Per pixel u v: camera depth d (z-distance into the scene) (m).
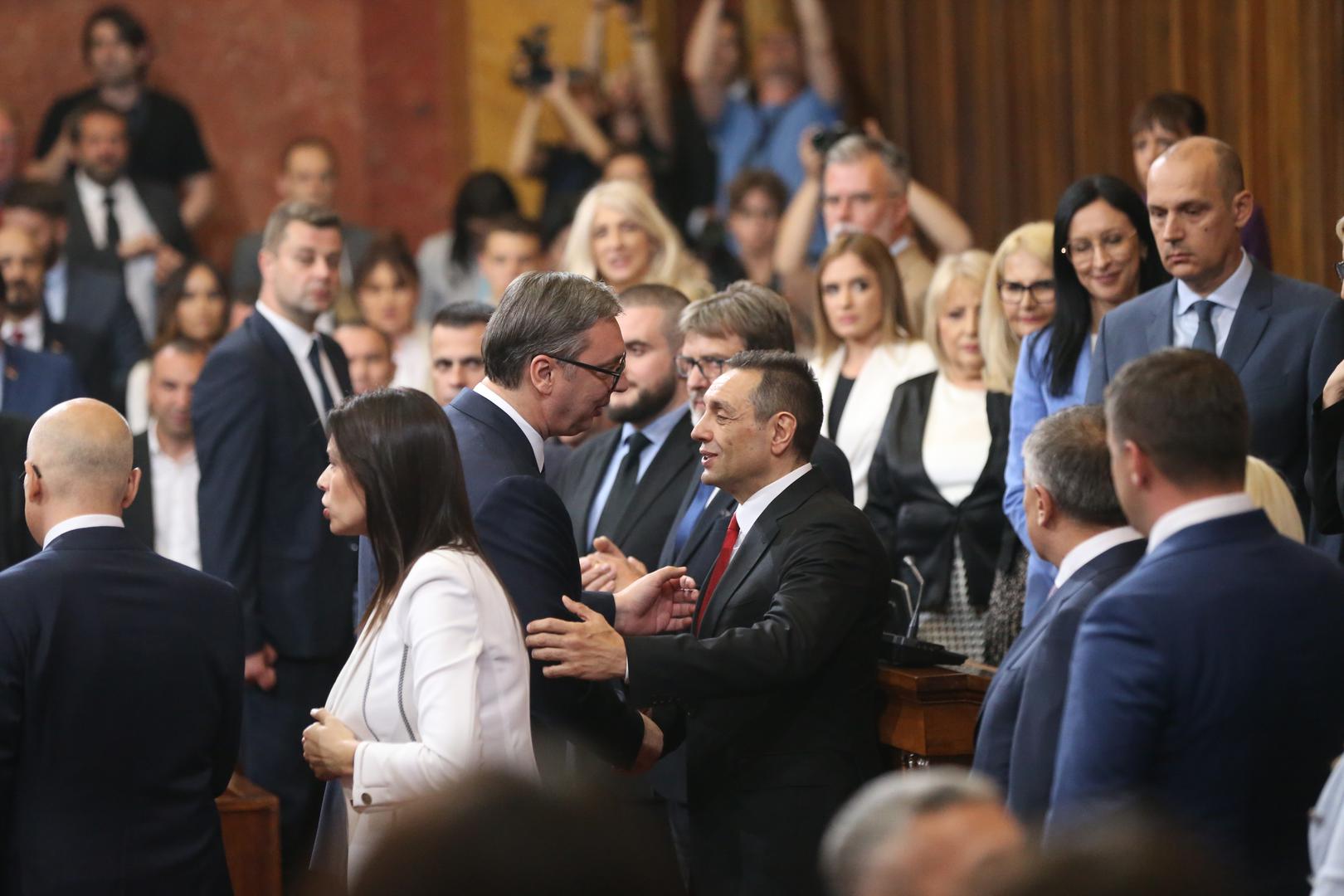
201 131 30.38
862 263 17.22
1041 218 25.36
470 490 10.56
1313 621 8.03
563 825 4.02
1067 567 9.35
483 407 10.94
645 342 14.63
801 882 11.26
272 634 16.52
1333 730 8.08
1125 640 7.97
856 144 19.28
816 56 27.48
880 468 16.27
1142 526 8.50
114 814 10.20
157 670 10.38
